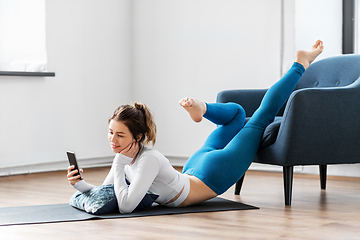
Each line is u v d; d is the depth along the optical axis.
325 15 3.42
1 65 3.51
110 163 4.24
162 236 1.54
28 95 3.59
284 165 2.17
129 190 1.89
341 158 2.25
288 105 2.14
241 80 3.84
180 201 2.04
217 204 2.18
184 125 4.16
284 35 3.62
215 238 1.52
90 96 4.09
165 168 1.95
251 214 1.96
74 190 2.72
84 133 4.04
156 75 4.31
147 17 4.36
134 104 1.96
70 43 3.91
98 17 4.15
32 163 3.58
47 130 3.73
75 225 1.71
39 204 2.22
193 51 4.09
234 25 3.86
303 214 1.97
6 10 3.50
